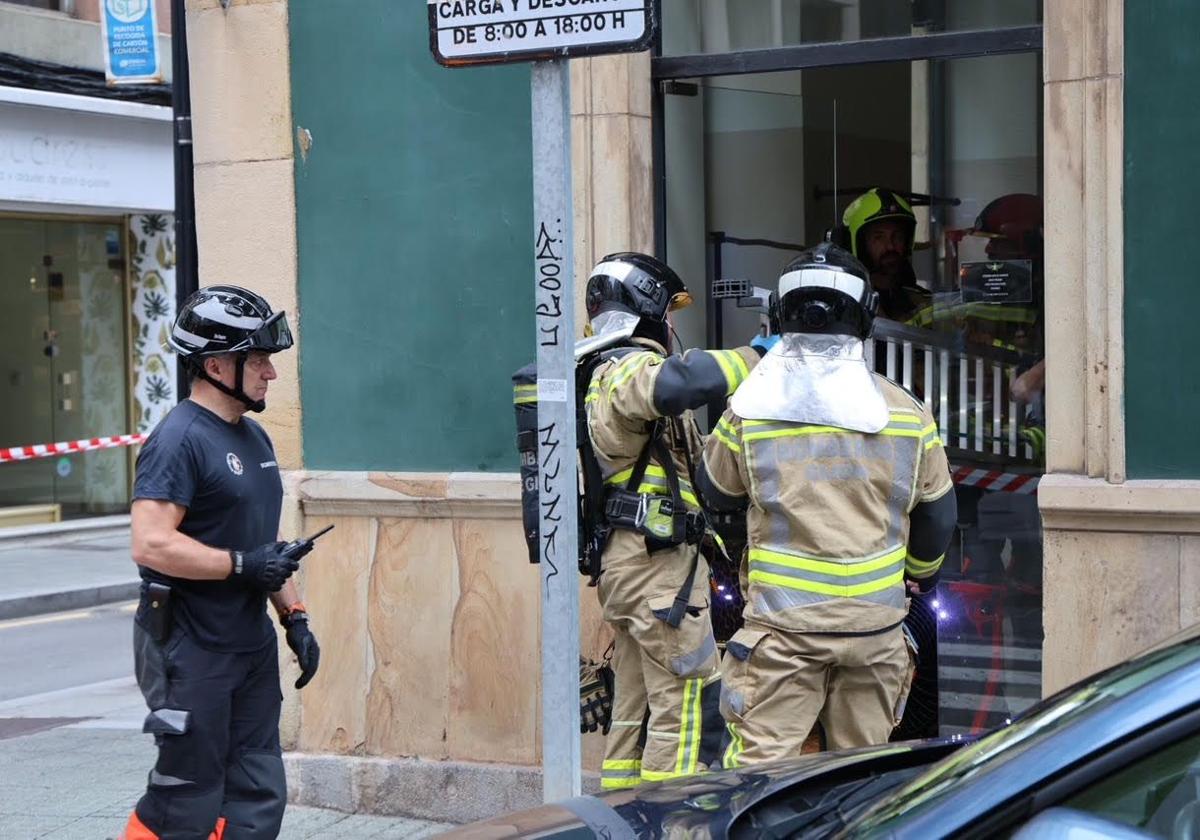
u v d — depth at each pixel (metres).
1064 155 4.84
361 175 5.82
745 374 4.29
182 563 3.98
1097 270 4.80
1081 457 4.87
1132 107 4.77
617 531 4.56
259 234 5.97
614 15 3.54
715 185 5.96
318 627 5.91
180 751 4.04
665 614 4.45
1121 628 4.81
